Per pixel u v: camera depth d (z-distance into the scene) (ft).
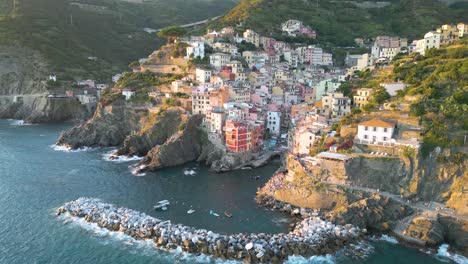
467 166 333.01
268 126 647.15
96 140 650.43
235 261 279.69
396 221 327.88
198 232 310.24
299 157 427.33
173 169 509.35
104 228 328.08
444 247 301.63
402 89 452.35
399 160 358.43
